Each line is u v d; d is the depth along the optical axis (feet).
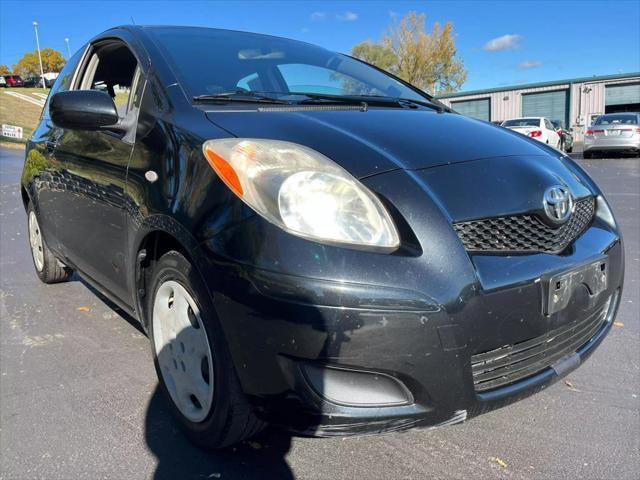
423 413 5.47
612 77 105.91
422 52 164.76
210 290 5.76
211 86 8.16
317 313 5.12
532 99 116.57
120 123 8.35
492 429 7.46
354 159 6.02
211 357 6.15
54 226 11.21
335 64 10.78
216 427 6.31
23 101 136.36
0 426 7.50
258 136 6.43
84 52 11.18
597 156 58.85
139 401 8.15
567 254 6.50
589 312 6.84
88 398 8.23
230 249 5.57
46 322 11.29
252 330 5.44
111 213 8.13
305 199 5.43
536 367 6.32
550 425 7.54
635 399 8.19
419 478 6.44
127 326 11.05
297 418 5.51
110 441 7.17
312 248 5.24
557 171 7.28
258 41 10.39
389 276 5.24
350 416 5.33
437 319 5.28
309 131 6.60
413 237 5.50
